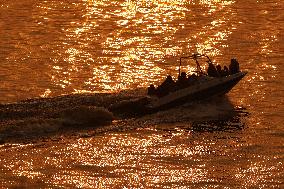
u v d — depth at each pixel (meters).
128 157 74.12
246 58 109.75
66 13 144.50
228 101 89.31
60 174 70.50
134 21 137.38
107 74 103.75
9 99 92.19
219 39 121.69
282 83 96.88
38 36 125.38
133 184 68.69
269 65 105.56
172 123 82.00
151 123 81.81
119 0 158.25
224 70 90.31
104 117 81.94
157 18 139.50
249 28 128.38
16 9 148.25
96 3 154.88
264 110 86.75
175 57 112.12
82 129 79.62
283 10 143.00
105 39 123.75
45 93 94.94
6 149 75.12
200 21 135.50
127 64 108.62
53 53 114.75
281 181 68.88
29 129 78.50
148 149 76.00
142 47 118.25
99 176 70.31
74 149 75.50
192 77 87.56
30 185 68.44
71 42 121.69
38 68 106.50
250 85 96.00
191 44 119.25
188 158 73.94
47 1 156.62
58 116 81.75
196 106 85.94
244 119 83.56
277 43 117.88
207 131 80.31
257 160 73.38
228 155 74.62
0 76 102.25
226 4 150.38
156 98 85.56
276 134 79.69
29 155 74.06
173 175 70.50
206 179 69.56
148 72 104.69
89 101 86.81
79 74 103.56
